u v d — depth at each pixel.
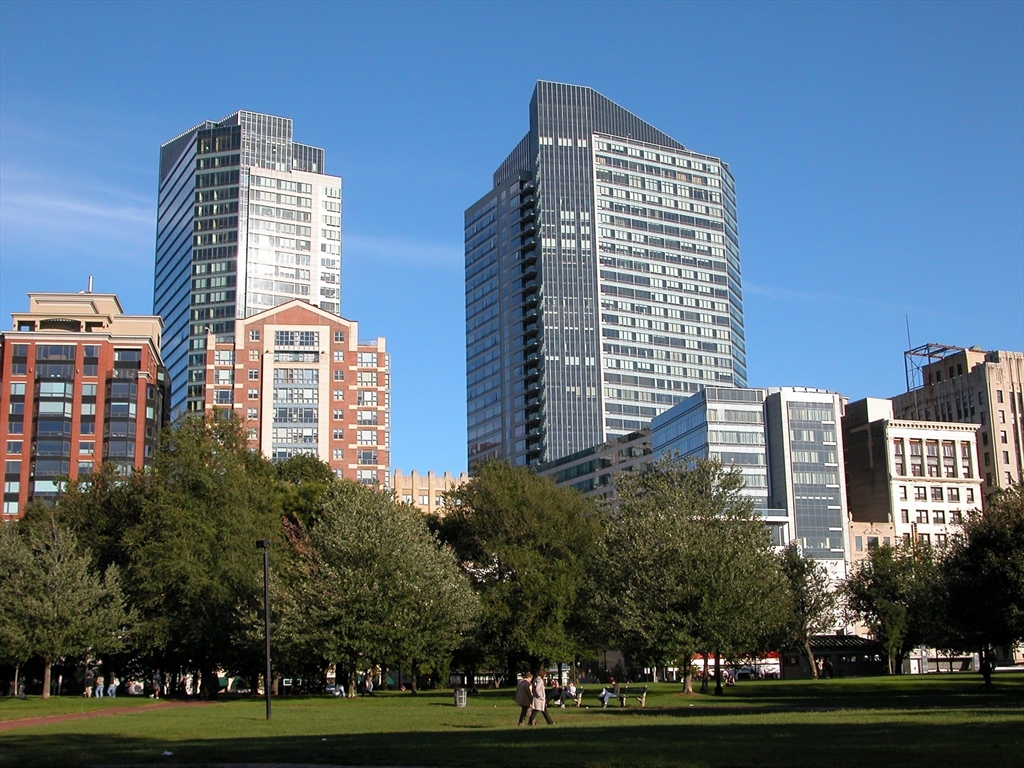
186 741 37.62
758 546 88.50
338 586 78.94
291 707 65.50
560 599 95.12
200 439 96.69
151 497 90.06
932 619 97.31
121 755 32.25
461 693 65.94
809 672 144.00
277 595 80.88
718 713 52.47
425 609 80.50
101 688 87.69
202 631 83.50
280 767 28.31
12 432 177.38
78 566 79.62
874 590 136.12
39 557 79.81
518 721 47.00
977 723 36.03
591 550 100.31
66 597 77.25
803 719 41.97
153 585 83.44
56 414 178.00
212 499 89.81
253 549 87.75
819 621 125.38
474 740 35.00
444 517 117.50
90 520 94.00
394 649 79.25
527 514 105.25
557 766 26.59
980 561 73.75
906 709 49.00
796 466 193.25
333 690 99.31
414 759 29.17
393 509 87.38
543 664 96.06
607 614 81.94
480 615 92.25
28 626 76.56
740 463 194.00
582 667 147.62
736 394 197.88
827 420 197.00
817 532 190.50
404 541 82.69
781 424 194.75
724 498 94.62
